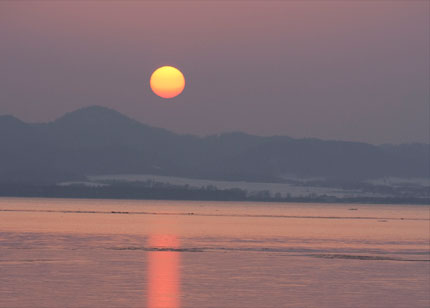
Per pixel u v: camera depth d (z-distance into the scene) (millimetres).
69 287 163500
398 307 143500
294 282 178500
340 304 146250
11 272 190750
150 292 157500
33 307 137625
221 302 145875
